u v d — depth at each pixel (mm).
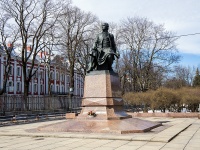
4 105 29078
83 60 47438
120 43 49438
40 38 38344
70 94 44750
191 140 11891
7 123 21828
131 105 40188
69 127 14961
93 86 17281
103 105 16672
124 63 52375
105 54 17734
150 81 51500
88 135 13016
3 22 37062
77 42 44375
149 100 33781
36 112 33656
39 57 66250
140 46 49438
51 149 10266
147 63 50000
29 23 37219
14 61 56156
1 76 52156
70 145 11000
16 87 56938
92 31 45344
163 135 12781
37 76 64000
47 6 38031
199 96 32125
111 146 10555
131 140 11828
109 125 14766
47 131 15094
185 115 27391
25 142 12078
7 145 11406
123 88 54719
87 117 16297
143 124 15672
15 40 38375
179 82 70125
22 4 36031
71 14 43219
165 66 50438
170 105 31406
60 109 39406
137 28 49188
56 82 72438
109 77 17234
